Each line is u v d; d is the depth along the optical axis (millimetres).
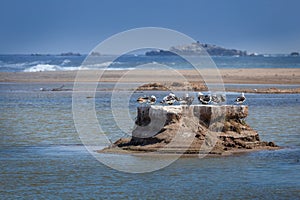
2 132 67875
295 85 152375
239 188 42094
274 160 50625
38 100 112125
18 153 54688
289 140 60719
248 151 54031
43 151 55688
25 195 40594
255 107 95875
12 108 96250
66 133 67000
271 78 173000
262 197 40031
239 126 55656
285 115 83875
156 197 40094
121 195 40562
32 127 72062
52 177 45469
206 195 40531
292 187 42312
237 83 156250
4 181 44156
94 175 45938
